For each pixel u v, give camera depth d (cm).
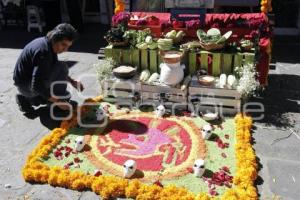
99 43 774
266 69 495
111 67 502
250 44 472
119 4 562
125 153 392
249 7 746
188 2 513
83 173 355
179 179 352
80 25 847
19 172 371
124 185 337
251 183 340
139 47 494
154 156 386
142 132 429
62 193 341
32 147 412
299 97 513
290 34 811
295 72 600
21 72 441
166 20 534
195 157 383
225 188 338
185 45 489
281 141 415
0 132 441
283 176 360
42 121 462
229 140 411
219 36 479
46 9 855
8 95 535
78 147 394
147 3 757
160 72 492
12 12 899
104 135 424
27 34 854
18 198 338
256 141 416
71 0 822
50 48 426
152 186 332
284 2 796
